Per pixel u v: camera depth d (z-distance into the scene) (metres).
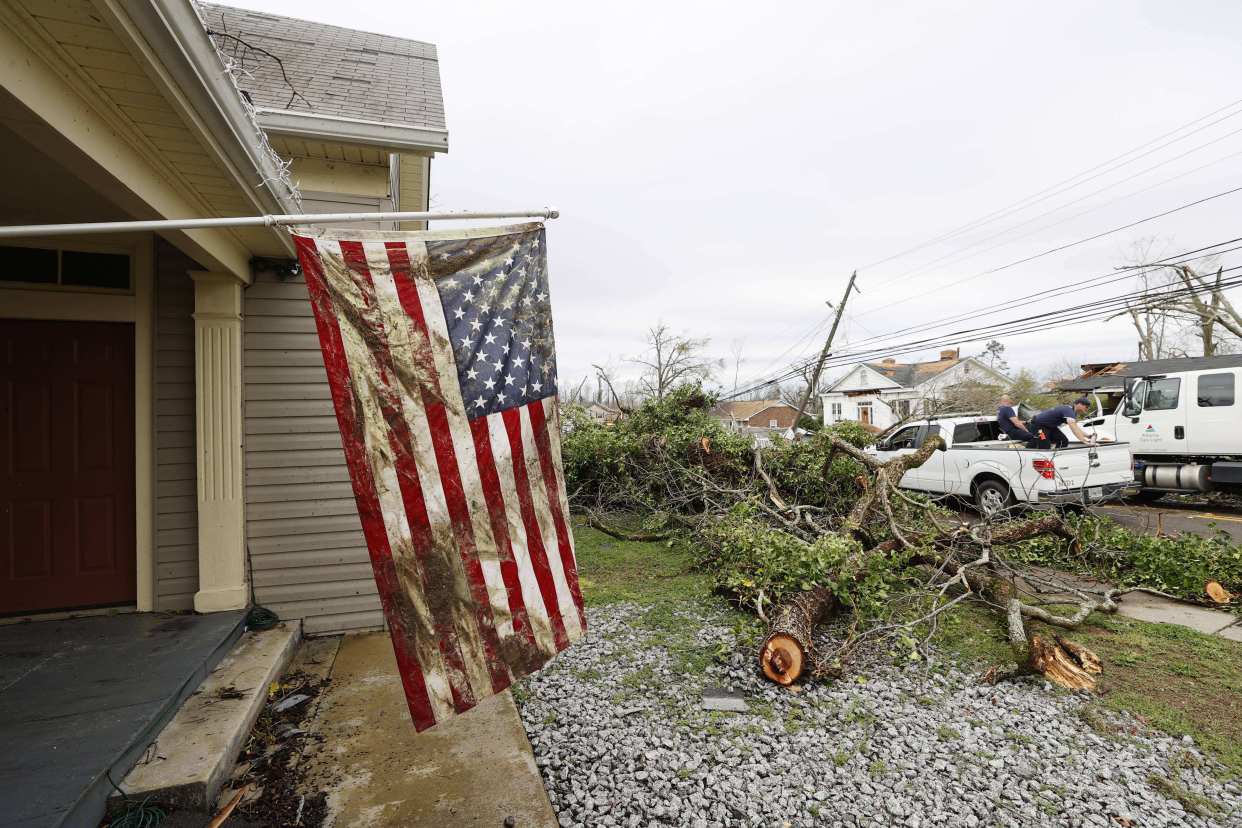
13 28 1.79
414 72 6.91
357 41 7.61
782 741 3.23
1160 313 23.02
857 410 37.84
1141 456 10.91
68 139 2.13
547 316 2.89
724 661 4.23
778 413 47.75
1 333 4.08
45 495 4.18
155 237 4.37
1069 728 3.37
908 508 6.92
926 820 2.59
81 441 4.26
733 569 5.60
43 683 3.17
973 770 2.96
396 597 2.35
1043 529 6.07
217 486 4.39
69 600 4.23
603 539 8.46
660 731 3.33
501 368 2.68
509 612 2.59
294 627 4.52
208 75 2.28
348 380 2.33
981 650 4.49
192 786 2.56
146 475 4.36
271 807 2.64
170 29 1.98
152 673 3.32
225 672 3.64
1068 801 2.72
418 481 2.43
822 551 4.84
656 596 5.80
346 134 4.77
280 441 4.67
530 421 2.78
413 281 2.51
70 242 4.20
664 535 8.20
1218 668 4.10
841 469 8.17
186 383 4.44
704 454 8.54
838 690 3.85
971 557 5.82
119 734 2.68
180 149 2.71
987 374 37.12
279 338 4.68
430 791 2.78
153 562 4.36
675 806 2.67
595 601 5.65
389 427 2.39
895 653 4.39
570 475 10.23
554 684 3.94
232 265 4.12
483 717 3.48
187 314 4.43
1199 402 10.05
